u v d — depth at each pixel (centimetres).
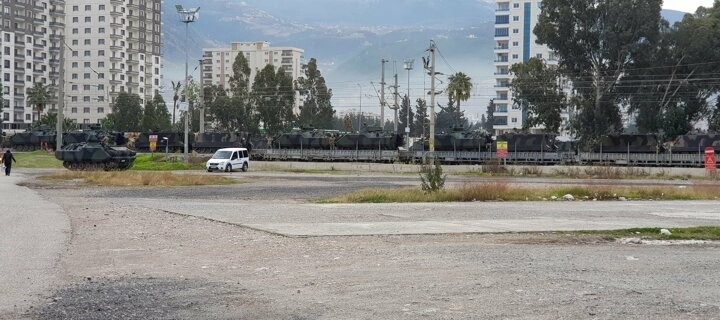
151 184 4012
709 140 6600
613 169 5588
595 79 8744
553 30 8669
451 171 6109
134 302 888
